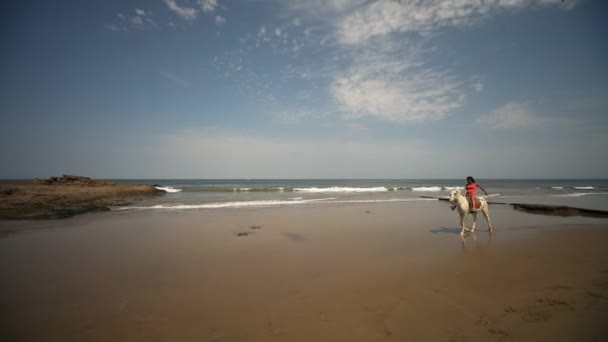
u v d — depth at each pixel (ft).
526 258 24.07
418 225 40.70
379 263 22.99
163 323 13.73
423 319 13.87
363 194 109.60
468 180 34.40
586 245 28.45
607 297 16.06
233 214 51.60
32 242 30.19
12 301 16.03
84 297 16.61
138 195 91.35
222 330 13.10
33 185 87.81
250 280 19.35
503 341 12.03
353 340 12.19
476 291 17.12
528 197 96.53
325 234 34.45
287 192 125.80
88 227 38.83
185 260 23.99
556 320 13.64
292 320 13.94
